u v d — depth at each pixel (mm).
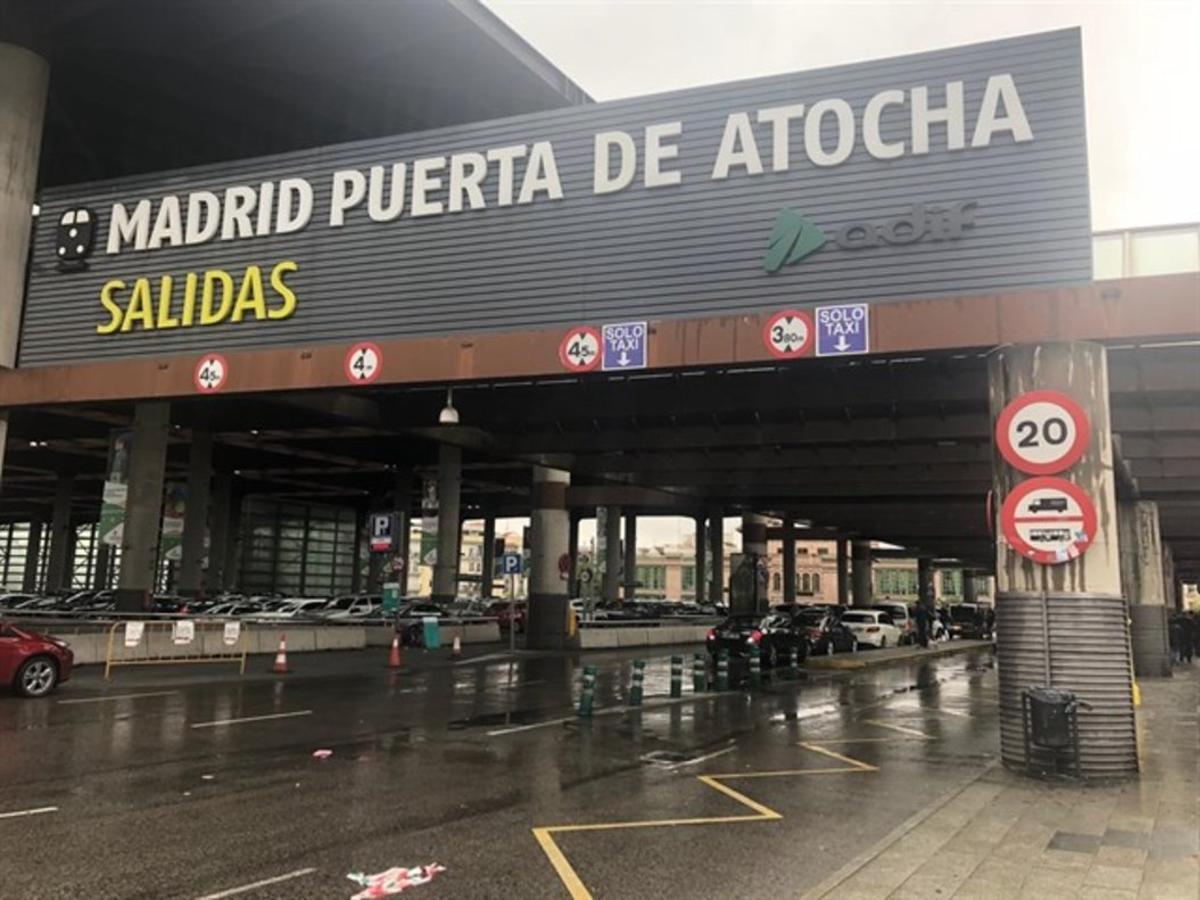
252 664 23125
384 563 73188
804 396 18422
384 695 17406
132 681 18453
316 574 85312
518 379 13938
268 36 26047
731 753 11672
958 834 7324
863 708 16906
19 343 18203
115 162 33125
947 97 11883
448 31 26250
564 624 31500
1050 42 11547
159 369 16281
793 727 14195
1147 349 16031
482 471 60094
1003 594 10625
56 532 69625
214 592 60781
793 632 28203
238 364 15617
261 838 7137
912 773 10352
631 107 13664
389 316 14711
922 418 22641
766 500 39469
